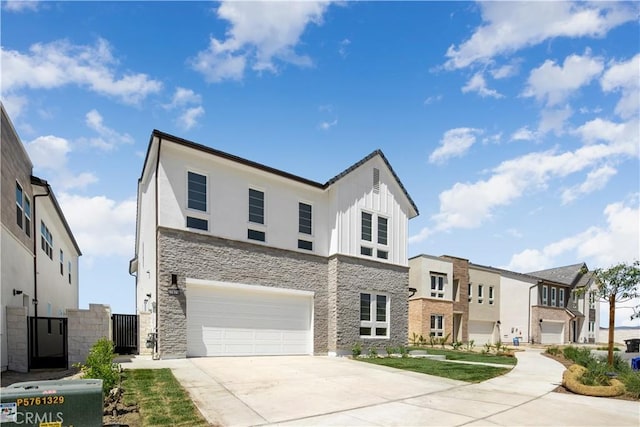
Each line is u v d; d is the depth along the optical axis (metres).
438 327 28.97
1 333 11.10
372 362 15.20
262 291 16.06
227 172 15.85
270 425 6.75
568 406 8.45
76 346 12.09
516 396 9.38
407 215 21.80
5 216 12.13
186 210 14.52
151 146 14.55
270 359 14.75
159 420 6.67
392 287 20.11
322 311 17.84
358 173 19.55
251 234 16.25
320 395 8.98
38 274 17.02
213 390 9.03
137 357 13.65
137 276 21.23
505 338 36.50
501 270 37.34
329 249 18.55
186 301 13.98
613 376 11.76
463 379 11.56
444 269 30.16
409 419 7.28
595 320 45.59
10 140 12.79
